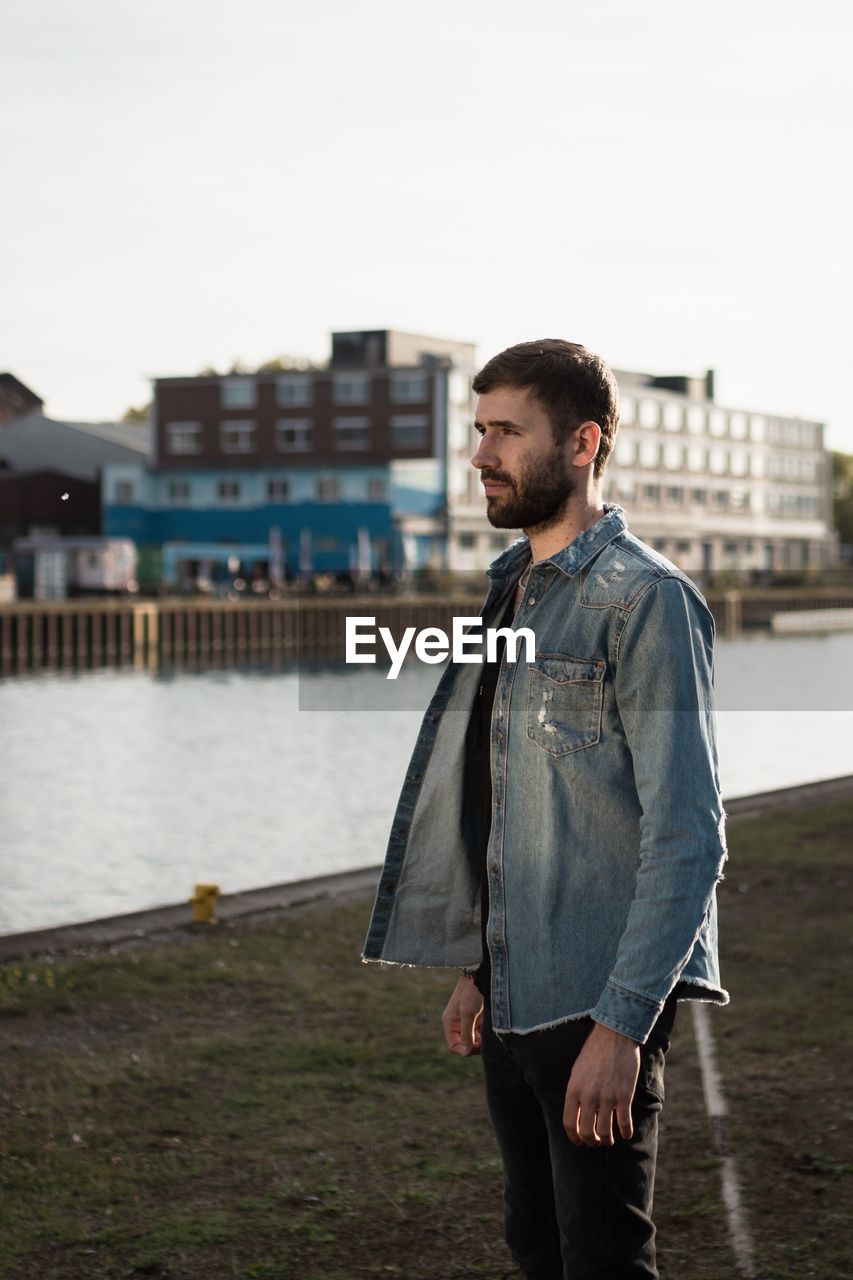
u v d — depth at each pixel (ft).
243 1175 13.12
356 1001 18.75
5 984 19.20
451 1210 12.37
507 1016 7.47
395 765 83.10
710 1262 11.34
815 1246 11.57
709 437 268.62
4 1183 12.87
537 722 7.39
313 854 55.16
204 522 223.92
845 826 32.99
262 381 221.05
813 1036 17.21
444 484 211.82
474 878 8.23
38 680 144.87
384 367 215.31
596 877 7.27
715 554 271.49
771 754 82.02
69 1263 11.35
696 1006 18.51
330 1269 11.25
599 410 7.52
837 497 350.23
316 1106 14.94
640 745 7.07
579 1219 7.32
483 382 7.61
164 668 159.53
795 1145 13.76
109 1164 13.33
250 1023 17.76
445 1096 15.26
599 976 7.25
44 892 48.49
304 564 196.65
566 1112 6.93
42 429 246.68
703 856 6.87
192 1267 11.30
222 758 87.56
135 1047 16.78
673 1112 14.78
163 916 23.62
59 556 182.50
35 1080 15.58
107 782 77.61
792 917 23.82
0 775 80.53
